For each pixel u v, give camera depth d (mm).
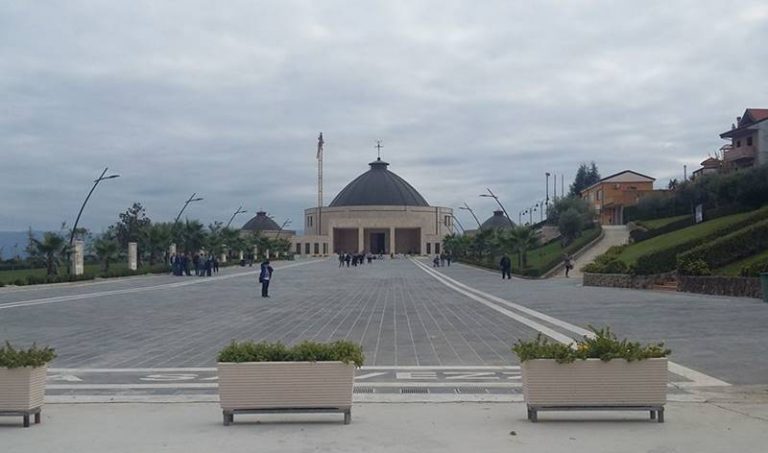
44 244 53594
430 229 172750
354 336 19094
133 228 105562
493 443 7773
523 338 18266
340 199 178125
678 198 79812
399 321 23297
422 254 162875
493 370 13203
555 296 35531
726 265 36781
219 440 7984
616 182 108000
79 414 9492
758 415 9094
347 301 33312
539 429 8383
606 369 8617
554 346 8789
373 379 12250
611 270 45625
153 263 78125
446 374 12766
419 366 13695
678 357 14398
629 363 8609
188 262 67250
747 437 7953
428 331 20188
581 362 8633
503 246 70875
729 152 78062
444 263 106188
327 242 165500
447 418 9047
